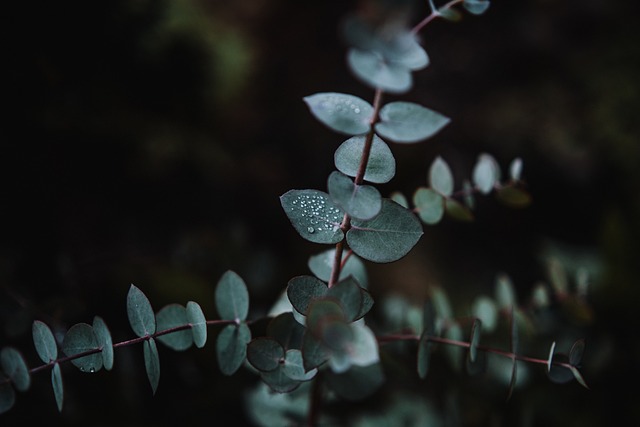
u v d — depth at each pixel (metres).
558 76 1.48
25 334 0.70
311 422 0.60
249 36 1.42
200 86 1.04
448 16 0.44
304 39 1.49
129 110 0.95
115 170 0.94
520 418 0.79
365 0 0.37
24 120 0.79
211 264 0.96
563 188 1.42
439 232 1.43
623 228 0.97
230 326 0.52
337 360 0.43
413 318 0.66
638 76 1.40
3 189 0.78
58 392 0.49
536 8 1.54
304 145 1.40
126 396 0.75
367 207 0.43
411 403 0.76
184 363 0.79
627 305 0.89
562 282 0.66
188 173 1.06
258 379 0.80
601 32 1.48
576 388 0.82
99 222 0.91
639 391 0.83
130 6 0.88
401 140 0.41
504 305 0.66
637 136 1.36
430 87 1.52
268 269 0.99
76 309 0.68
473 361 0.53
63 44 0.81
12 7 0.74
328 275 0.52
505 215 1.44
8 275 0.74
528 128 1.46
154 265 0.89
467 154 1.47
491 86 1.52
